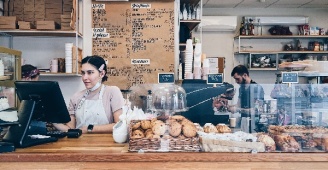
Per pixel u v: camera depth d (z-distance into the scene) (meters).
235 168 1.97
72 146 2.20
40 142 2.27
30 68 3.75
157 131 2.02
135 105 2.77
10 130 2.22
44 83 2.29
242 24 7.73
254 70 7.77
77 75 4.55
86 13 4.67
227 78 7.84
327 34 7.65
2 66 2.69
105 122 3.20
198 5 5.66
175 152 2.00
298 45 7.62
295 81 2.50
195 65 3.55
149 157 1.96
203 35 7.86
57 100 2.34
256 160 1.97
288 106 2.52
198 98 2.74
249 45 7.81
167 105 2.61
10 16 4.39
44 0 4.62
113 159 1.97
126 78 4.65
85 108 3.22
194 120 2.70
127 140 2.30
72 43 4.50
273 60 7.67
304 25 7.65
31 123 2.42
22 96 2.37
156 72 4.66
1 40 4.67
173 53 4.68
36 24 4.45
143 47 4.67
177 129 2.02
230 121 2.57
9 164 1.98
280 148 2.03
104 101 3.22
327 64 3.11
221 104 2.71
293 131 2.08
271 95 2.58
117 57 4.66
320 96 2.49
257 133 2.21
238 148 2.01
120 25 4.67
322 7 7.84
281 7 7.86
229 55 7.86
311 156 1.98
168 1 4.68
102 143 2.31
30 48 4.70
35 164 1.98
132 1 4.66
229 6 7.76
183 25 5.64
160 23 4.68
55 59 4.48
